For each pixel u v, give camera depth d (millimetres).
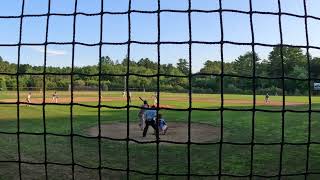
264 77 4367
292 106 36719
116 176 9875
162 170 10578
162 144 14453
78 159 11797
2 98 44094
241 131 18703
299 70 27000
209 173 10266
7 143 14344
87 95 55125
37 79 58469
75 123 21688
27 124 21062
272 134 17875
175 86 60844
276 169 10703
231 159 11898
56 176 9789
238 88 60750
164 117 25031
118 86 67375
